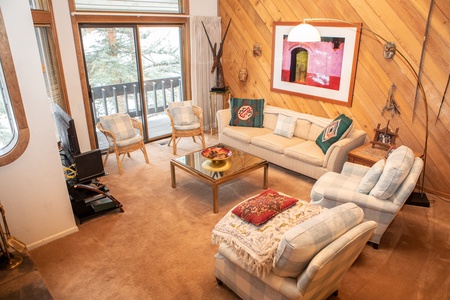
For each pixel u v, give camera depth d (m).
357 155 3.85
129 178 4.49
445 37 3.52
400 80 3.97
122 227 3.38
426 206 3.72
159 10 5.48
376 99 4.26
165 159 5.14
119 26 5.04
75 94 4.77
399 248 3.02
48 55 4.36
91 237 3.23
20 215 2.94
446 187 3.91
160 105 6.12
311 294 1.99
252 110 5.29
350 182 3.30
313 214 2.51
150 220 3.51
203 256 2.95
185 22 5.75
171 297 2.50
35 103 2.79
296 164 4.39
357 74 4.37
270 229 2.30
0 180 2.76
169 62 5.93
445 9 3.46
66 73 4.61
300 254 1.78
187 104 5.59
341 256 1.89
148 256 2.95
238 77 6.07
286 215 2.47
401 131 4.12
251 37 5.65
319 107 4.96
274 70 5.42
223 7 5.98
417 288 2.55
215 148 4.09
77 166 3.32
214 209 3.62
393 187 2.73
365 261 2.85
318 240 1.83
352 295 2.48
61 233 3.23
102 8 4.82
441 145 3.82
